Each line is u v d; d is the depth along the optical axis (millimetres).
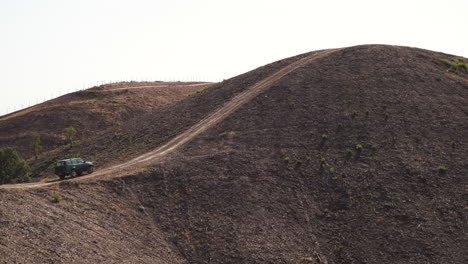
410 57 72438
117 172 47562
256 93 67938
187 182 45062
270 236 38375
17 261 26219
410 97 58688
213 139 55875
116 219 37719
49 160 72938
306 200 42906
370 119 54375
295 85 66500
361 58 72312
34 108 137500
